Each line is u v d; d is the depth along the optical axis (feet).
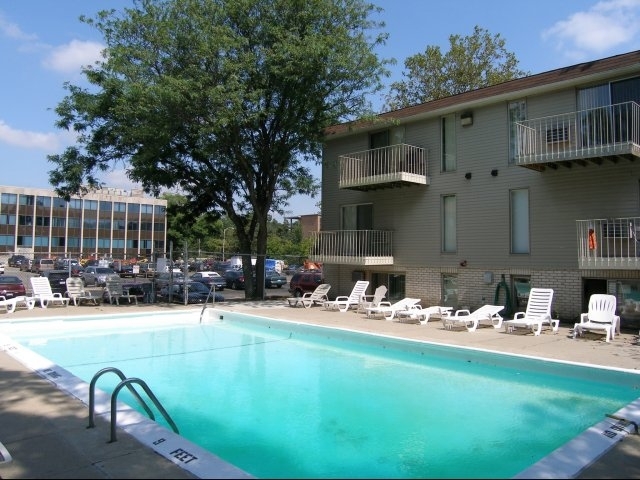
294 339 46.03
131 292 73.61
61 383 24.54
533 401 25.99
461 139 57.26
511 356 31.30
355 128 66.85
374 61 60.39
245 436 21.43
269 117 65.51
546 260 49.65
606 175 45.96
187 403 26.27
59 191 70.18
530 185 51.06
